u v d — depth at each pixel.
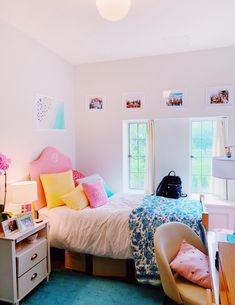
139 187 4.01
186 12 2.34
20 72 2.79
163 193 3.36
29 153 2.95
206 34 2.87
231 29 2.74
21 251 2.19
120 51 3.41
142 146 3.96
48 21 2.52
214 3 2.19
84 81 3.95
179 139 3.59
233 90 3.31
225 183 3.40
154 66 3.61
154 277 2.31
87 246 2.54
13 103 2.70
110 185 3.91
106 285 2.45
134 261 2.42
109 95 3.84
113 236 2.47
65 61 3.73
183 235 2.03
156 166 3.69
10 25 2.61
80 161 4.03
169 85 3.56
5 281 2.09
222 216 3.16
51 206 2.83
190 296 1.57
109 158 3.89
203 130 3.66
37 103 3.09
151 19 2.48
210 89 3.40
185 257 1.81
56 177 3.02
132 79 3.72
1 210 2.30
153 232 2.37
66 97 3.76
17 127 2.76
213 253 1.59
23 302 2.19
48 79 3.31
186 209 2.63
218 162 2.65
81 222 2.59
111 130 3.86
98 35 2.86
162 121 3.64
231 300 0.70
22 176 2.82
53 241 2.67
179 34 2.86
